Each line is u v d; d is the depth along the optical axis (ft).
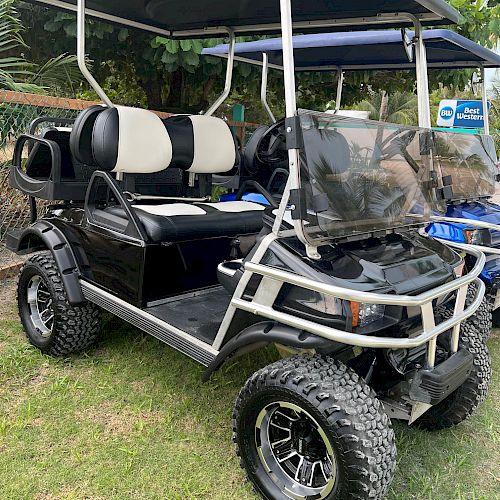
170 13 11.15
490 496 7.97
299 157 6.88
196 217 9.96
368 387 6.90
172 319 9.21
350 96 25.81
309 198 6.93
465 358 7.68
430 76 22.43
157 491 7.70
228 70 12.77
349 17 9.91
